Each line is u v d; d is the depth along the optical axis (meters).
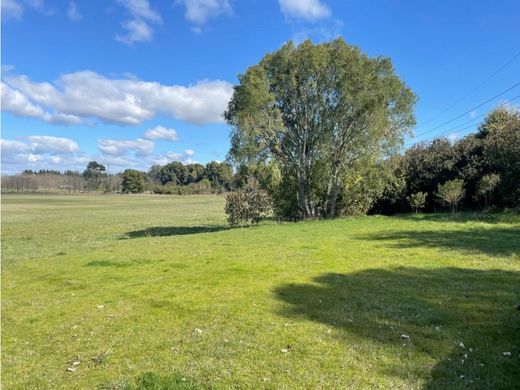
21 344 6.50
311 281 9.72
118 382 4.98
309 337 6.18
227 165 30.47
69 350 6.15
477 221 22.59
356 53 29.19
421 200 30.92
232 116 30.27
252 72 29.34
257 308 7.72
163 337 6.49
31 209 66.31
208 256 14.12
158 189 154.25
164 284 10.04
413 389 4.57
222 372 5.12
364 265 11.46
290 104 30.97
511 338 5.86
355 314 7.16
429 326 6.48
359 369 5.10
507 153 24.08
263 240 18.25
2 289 10.49
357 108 28.80
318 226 23.97
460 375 4.85
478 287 8.68
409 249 13.99
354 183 31.69
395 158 33.09
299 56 29.50
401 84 29.77
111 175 187.12
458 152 31.33
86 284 10.53
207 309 7.81
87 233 31.41
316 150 31.30
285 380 4.88
